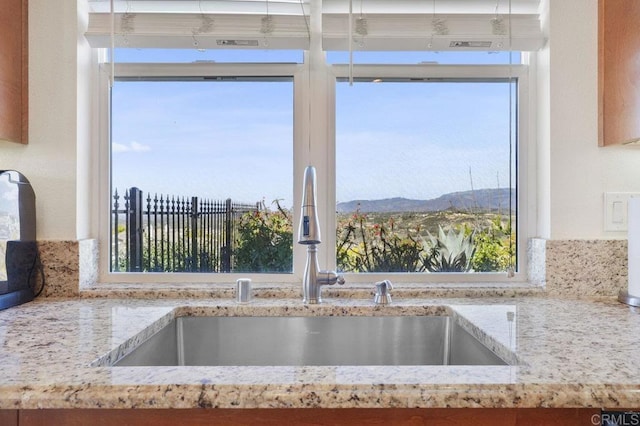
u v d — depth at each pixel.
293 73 1.37
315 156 1.36
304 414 0.62
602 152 1.28
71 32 1.27
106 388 0.58
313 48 1.36
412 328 1.13
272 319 1.13
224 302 1.18
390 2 1.36
